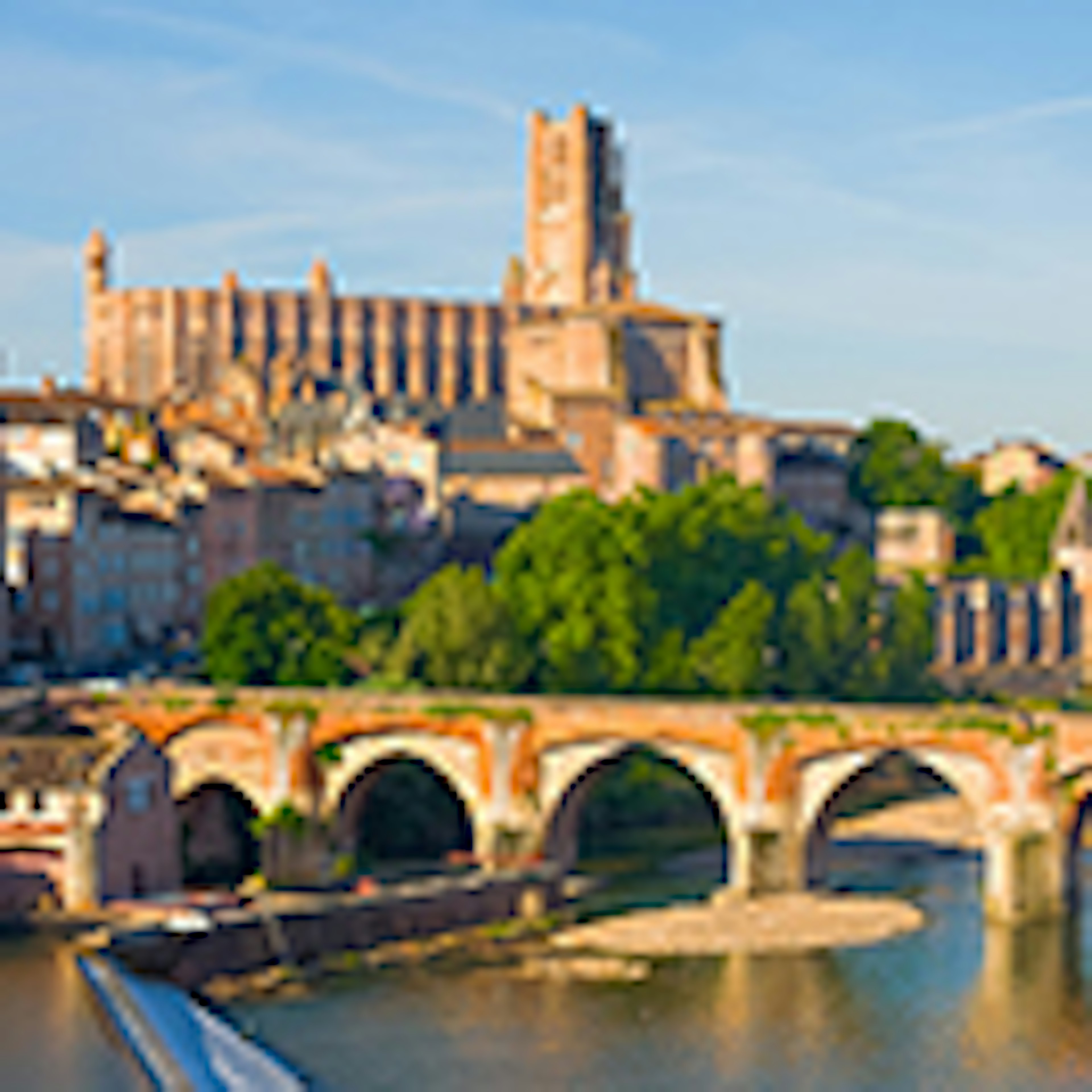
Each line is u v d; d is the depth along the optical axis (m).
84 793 129.38
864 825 182.00
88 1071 98.00
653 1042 117.50
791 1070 112.44
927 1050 115.75
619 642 187.00
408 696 150.00
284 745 150.50
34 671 177.88
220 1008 122.56
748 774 146.50
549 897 147.25
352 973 131.25
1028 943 138.00
